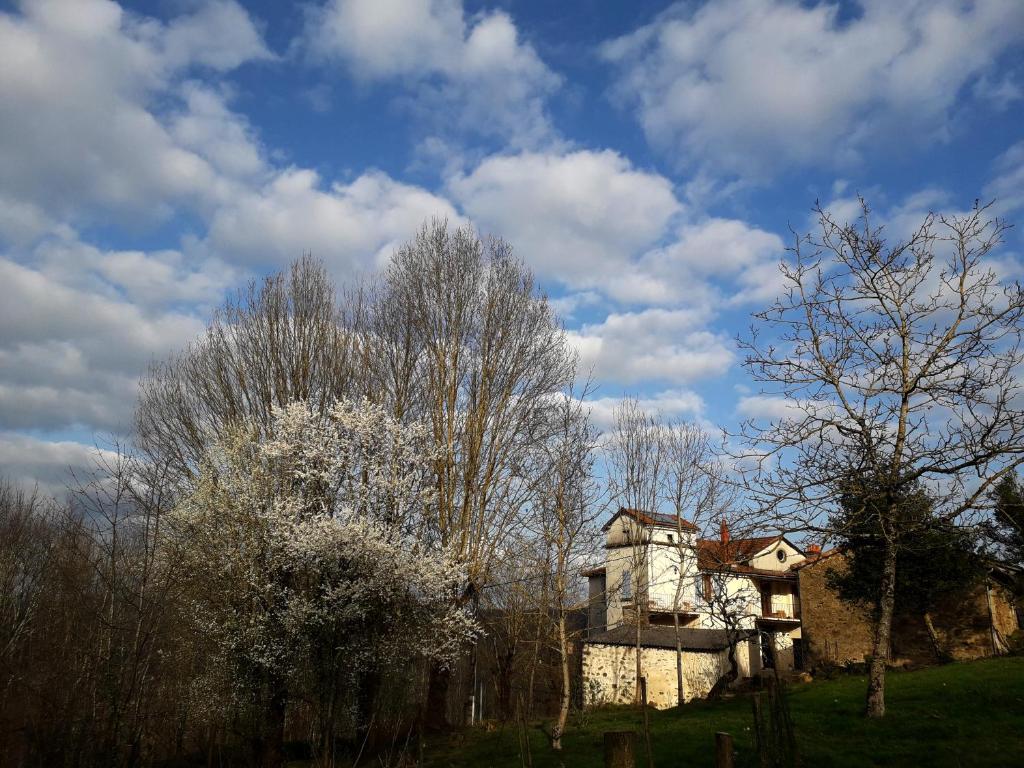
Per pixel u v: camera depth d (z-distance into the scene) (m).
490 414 26.47
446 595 22.36
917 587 27.11
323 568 19.95
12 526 28.12
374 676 20.94
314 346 26.22
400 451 22.91
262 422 24.69
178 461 23.58
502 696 29.69
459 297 27.34
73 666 20.45
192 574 21.05
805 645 35.53
